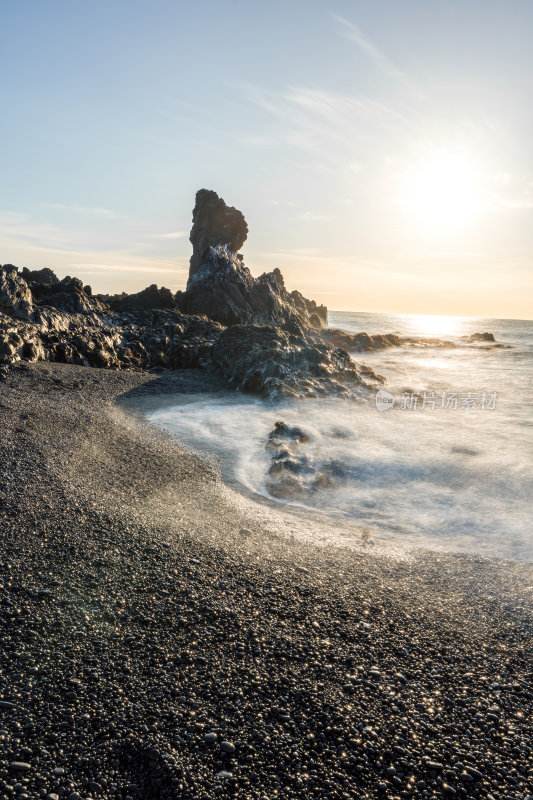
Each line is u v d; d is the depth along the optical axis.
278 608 10.03
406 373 42.47
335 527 14.70
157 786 6.47
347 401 29.47
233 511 15.16
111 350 39.31
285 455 19.86
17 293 38.50
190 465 18.75
